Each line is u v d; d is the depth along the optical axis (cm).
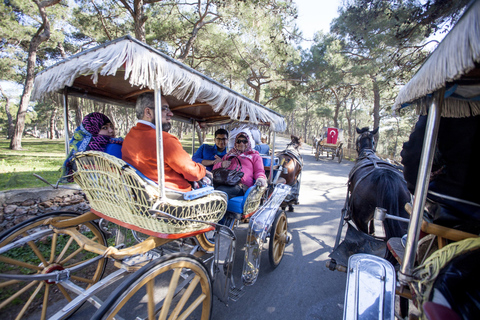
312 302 300
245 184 349
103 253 183
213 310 279
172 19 1270
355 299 167
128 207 197
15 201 351
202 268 212
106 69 156
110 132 254
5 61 1678
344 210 367
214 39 1320
